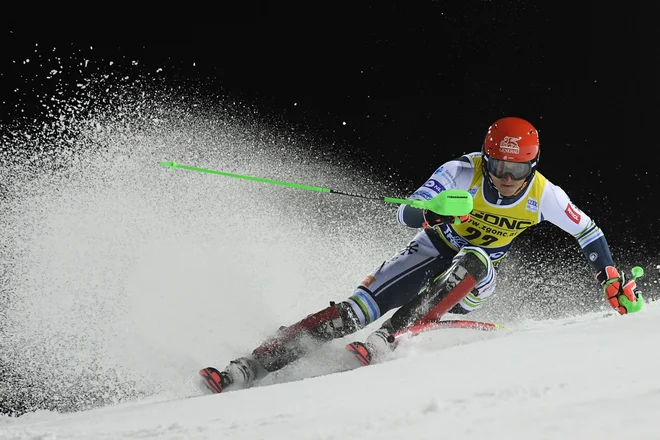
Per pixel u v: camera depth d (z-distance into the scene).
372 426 6.47
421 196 14.38
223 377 13.20
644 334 9.95
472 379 8.36
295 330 13.90
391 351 13.52
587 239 15.39
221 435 7.10
